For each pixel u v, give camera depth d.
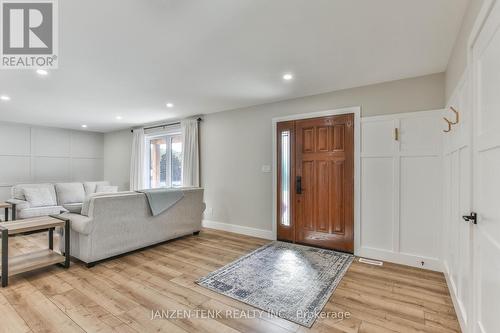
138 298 2.30
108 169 7.37
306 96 3.84
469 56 1.64
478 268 1.45
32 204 4.93
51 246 3.29
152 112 4.92
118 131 7.09
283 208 4.07
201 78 3.12
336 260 3.20
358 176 3.37
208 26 2.00
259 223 4.35
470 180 1.60
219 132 4.88
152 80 3.18
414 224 3.02
